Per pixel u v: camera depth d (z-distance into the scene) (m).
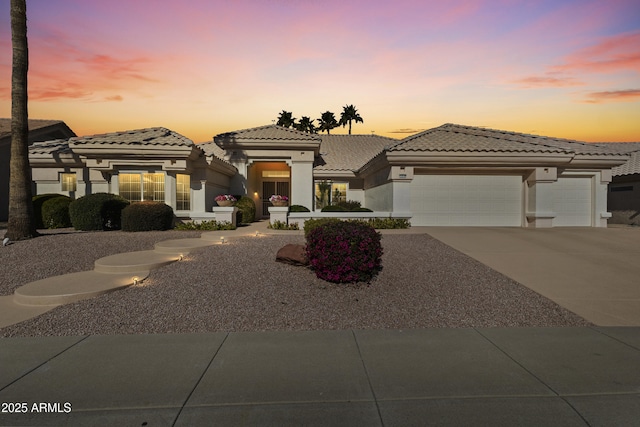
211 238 12.23
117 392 3.71
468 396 3.67
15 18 11.61
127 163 15.56
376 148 27.67
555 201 17.42
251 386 3.85
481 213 16.77
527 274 8.62
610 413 3.38
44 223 15.44
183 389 3.78
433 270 8.68
